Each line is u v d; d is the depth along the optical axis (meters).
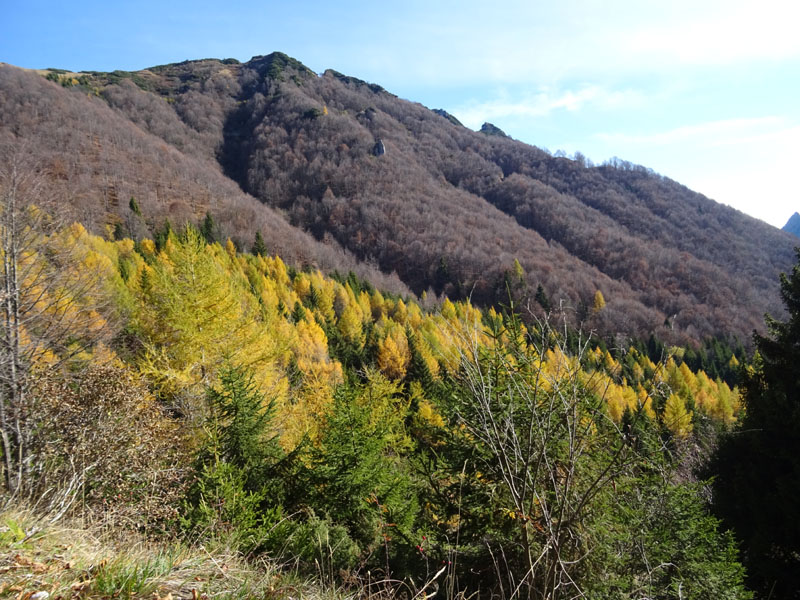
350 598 3.21
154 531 5.38
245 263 58.97
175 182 102.38
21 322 7.23
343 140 172.75
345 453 8.20
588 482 4.80
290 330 31.67
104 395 6.39
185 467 6.61
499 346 4.79
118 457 5.94
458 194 155.88
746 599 5.92
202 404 10.21
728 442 9.39
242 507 5.98
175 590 2.46
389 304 66.62
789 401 8.85
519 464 2.57
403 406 15.83
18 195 7.95
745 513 8.84
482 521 5.63
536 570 3.05
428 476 6.62
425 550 5.25
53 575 2.47
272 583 2.86
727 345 58.44
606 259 104.31
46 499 4.83
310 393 15.43
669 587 4.80
